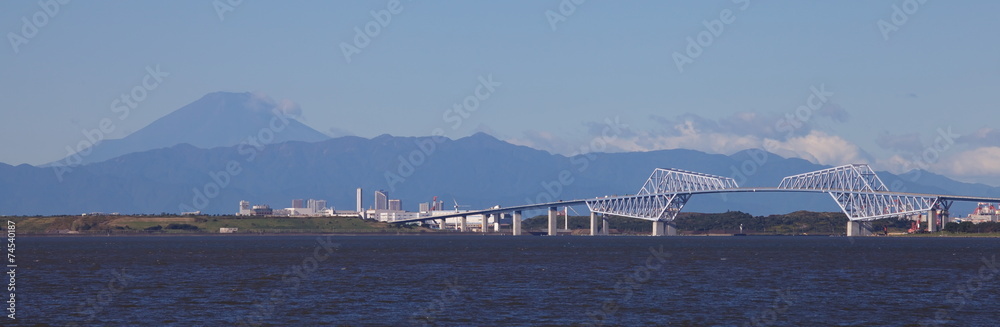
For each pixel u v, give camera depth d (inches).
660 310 4586.6
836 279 6348.4
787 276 6614.2
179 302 4896.7
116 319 4269.2
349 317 4338.1
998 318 4330.7
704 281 6146.7
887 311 4566.9
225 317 4338.1
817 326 4101.9
